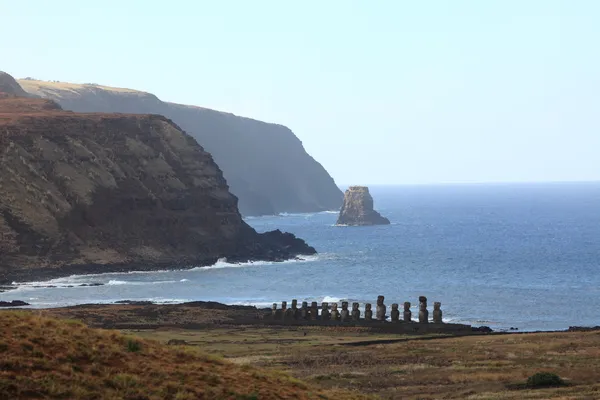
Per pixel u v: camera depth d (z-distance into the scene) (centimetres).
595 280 14988
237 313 9044
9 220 15238
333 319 8219
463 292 13162
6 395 2561
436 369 4919
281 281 14500
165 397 2834
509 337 6247
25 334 3014
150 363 3127
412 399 4128
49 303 11169
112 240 16350
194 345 6259
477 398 4094
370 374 4803
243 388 3106
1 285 13350
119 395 2744
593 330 6912
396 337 6819
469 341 6097
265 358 5456
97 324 8038
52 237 15438
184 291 12925
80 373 2833
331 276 15412
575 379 4541
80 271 14988
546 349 5519
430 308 11156
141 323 8169
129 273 15362
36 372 2755
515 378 4581
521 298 12400
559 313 10838
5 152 16275
